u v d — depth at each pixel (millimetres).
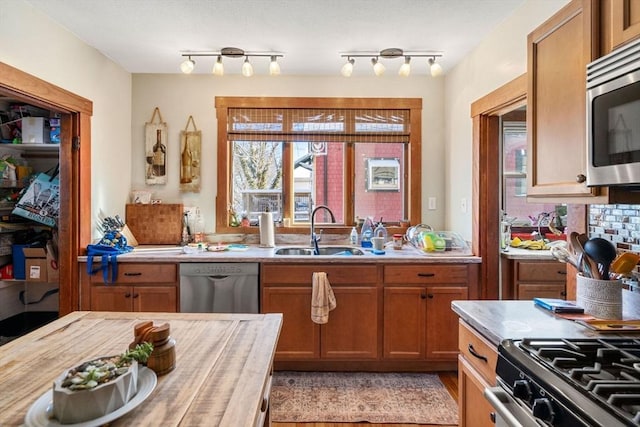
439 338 2600
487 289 2576
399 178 3330
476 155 2582
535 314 1421
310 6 2094
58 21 2242
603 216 1509
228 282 2564
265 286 2568
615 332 1207
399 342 2592
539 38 1488
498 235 2570
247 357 1057
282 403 2225
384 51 2705
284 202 3305
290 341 2580
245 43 2584
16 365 997
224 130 3209
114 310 2574
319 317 2438
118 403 769
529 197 1557
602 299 1340
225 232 3225
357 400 2268
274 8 2117
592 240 1396
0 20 1840
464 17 2199
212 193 3234
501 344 1140
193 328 1301
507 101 2166
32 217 2729
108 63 2836
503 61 2230
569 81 1313
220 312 2561
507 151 3484
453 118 3031
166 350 955
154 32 2414
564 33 1340
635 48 960
